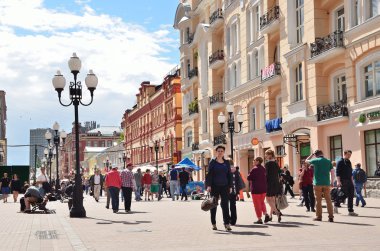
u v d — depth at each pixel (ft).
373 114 77.77
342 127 86.07
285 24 103.86
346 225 41.32
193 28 173.27
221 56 142.10
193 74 165.17
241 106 129.29
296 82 101.50
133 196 131.13
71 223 49.62
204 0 156.15
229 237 35.09
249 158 129.49
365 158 80.79
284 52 104.47
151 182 104.47
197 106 163.32
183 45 176.45
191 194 109.50
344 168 50.88
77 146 59.82
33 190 68.28
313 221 45.47
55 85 60.44
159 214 60.13
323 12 93.61
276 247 29.35
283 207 45.73
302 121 96.48
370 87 80.79
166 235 37.37
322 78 92.89
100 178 103.81
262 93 116.78
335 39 85.92
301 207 64.44
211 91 148.87
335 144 89.15
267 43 112.98
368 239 32.30
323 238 33.19
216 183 39.75
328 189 45.42
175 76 193.67
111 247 31.30
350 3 83.97
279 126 106.42
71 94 60.54
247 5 124.67
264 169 45.50
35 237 37.86
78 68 60.59
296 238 33.53
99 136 454.40
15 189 103.40
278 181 45.96
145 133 244.22
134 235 37.81
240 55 129.70
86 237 37.01
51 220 54.29
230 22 136.26
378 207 61.05
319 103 92.38
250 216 52.95
